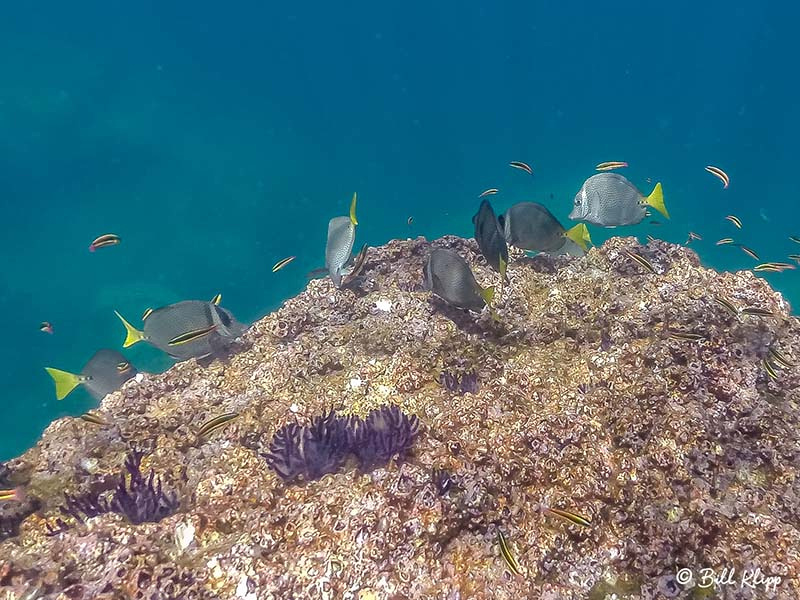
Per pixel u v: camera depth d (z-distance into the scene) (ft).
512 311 5.89
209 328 5.07
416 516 3.39
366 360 5.19
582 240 5.58
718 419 4.03
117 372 6.54
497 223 5.39
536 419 4.05
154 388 5.50
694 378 4.29
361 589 3.12
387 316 6.02
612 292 5.91
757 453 3.92
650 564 3.35
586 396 4.33
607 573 3.36
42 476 4.36
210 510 3.71
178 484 4.15
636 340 4.96
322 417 4.31
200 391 5.28
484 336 5.78
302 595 3.08
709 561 3.34
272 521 3.48
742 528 3.48
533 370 4.82
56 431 4.77
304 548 3.30
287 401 4.81
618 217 5.50
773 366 4.45
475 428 4.14
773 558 3.28
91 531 3.42
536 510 3.60
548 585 3.24
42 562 3.22
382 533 3.30
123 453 4.44
